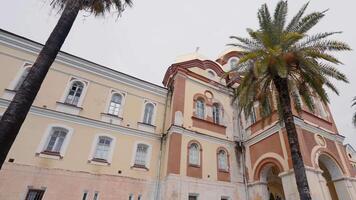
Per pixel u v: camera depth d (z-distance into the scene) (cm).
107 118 1574
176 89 1839
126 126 1614
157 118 1802
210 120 1875
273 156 1502
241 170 1728
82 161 1330
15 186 1098
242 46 1434
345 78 1210
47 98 1428
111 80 1764
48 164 1227
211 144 1741
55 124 1365
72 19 805
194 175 1501
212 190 1508
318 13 1239
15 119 586
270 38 1260
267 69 1227
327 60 1173
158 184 1473
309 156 1377
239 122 2022
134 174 1446
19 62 1433
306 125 1538
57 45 738
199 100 1978
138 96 1827
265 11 1334
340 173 1512
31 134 1262
